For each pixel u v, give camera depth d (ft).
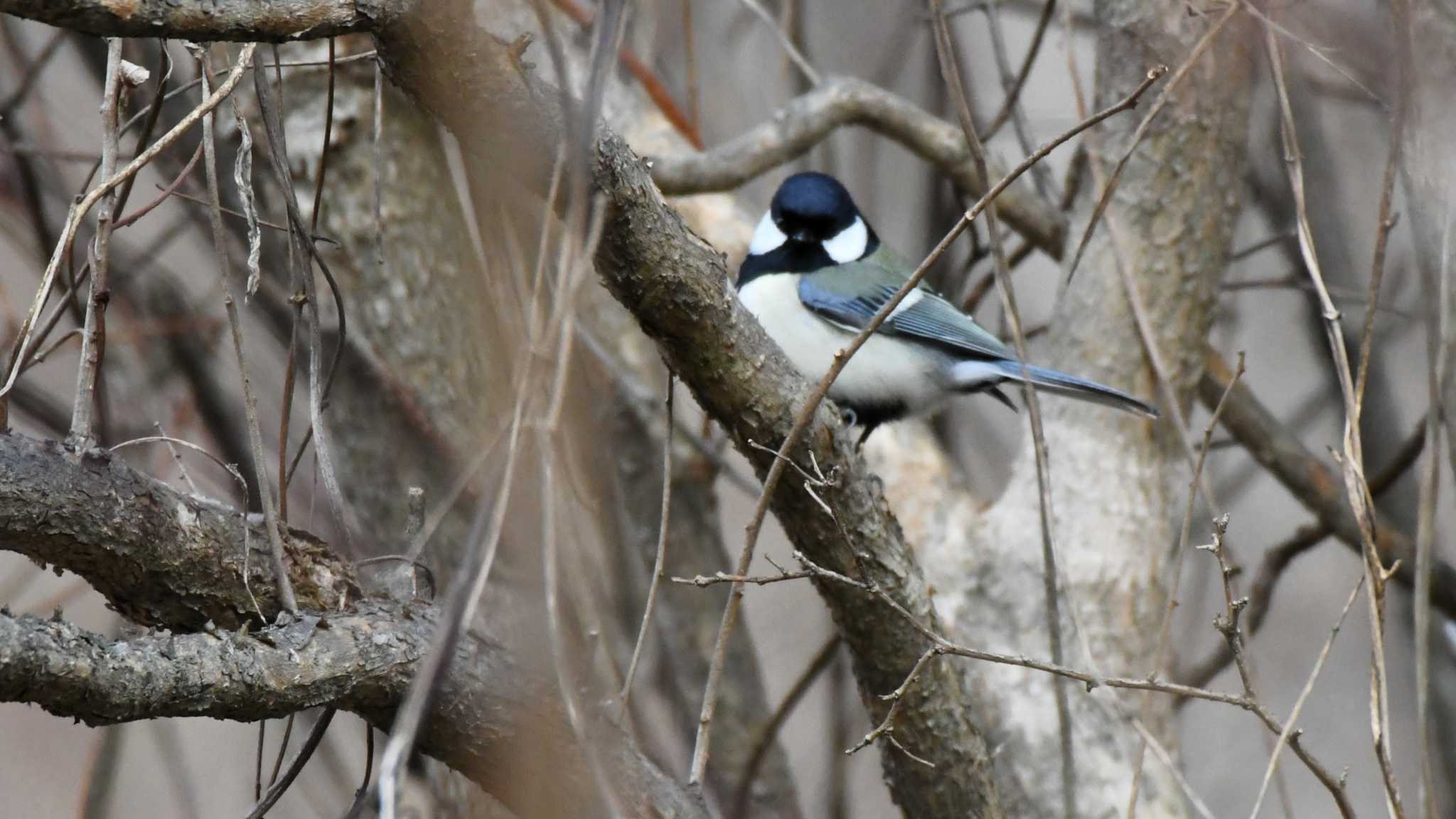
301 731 33.12
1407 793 37.83
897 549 21.88
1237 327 40.52
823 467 20.76
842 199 34.73
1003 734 28.60
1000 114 32.32
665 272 18.98
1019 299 44.88
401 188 29.53
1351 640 42.37
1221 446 33.14
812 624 43.86
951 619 29.94
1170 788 28.14
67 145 36.45
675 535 35.88
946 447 38.17
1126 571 29.58
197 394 33.32
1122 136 30.22
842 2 43.09
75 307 25.93
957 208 37.76
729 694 35.50
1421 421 30.73
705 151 33.91
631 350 36.35
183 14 15.30
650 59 36.58
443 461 28.68
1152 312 30.25
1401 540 32.22
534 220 23.95
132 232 38.22
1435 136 23.44
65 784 39.93
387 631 17.13
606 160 17.80
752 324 20.22
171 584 16.65
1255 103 35.22
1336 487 32.24
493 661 17.56
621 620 32.30
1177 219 30.01
